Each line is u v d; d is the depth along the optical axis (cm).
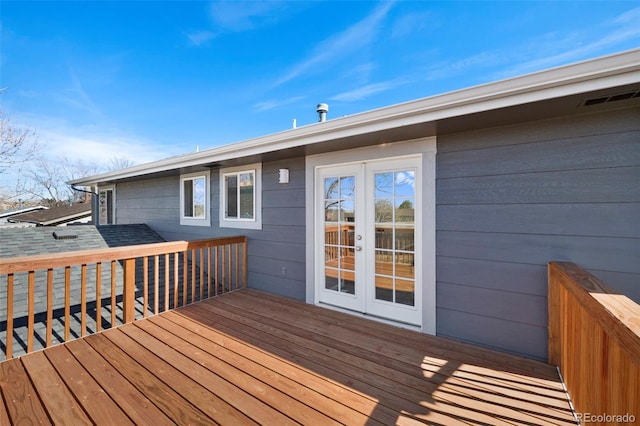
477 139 270
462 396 191
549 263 232
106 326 336
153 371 219
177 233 610
